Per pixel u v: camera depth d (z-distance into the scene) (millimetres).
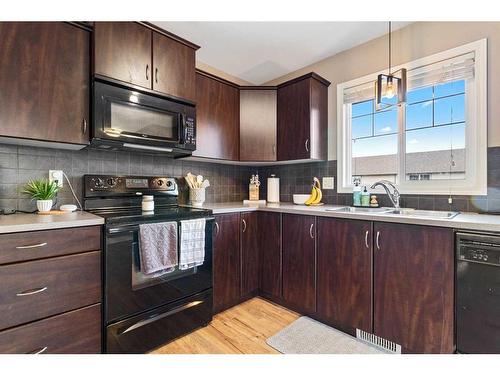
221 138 2438
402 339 1531
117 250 1473
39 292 1223
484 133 1707
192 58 2080
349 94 2430
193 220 1818
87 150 1935
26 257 1190
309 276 2008
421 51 1985
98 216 1518
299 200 2607
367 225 1688
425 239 1450
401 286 1537
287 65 2705
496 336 1229
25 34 1413
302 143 2402
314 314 2020
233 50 2398
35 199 1707
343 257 1806
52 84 1490
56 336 1269
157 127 1881
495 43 1679
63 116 1526
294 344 1694
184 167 2545
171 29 2061
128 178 2066
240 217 2262
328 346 1671
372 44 2246
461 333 1327
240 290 2248
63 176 1824
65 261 1302
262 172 3158
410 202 2031
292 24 2014
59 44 1517
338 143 2488
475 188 1744
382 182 2064
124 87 1711
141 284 1576
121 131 1692
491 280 1241
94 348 1393
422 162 2033
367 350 1625
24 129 1400
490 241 1243
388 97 1752
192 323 1840
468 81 1804
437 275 1406
